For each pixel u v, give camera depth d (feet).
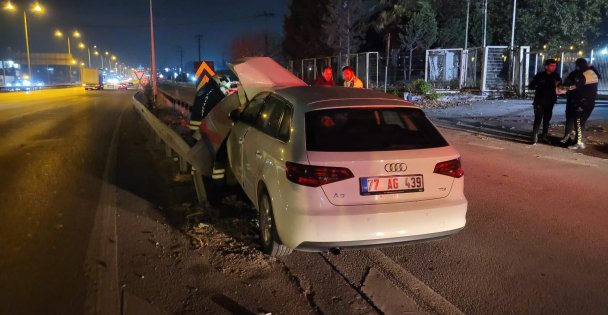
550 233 17.10
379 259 15.34
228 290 13.44
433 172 13.46
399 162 13.14
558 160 28.94
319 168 12.73
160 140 39.17
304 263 15.15
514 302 12.57
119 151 35.68
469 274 14.16
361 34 107.04
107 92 165.99
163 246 16.56
